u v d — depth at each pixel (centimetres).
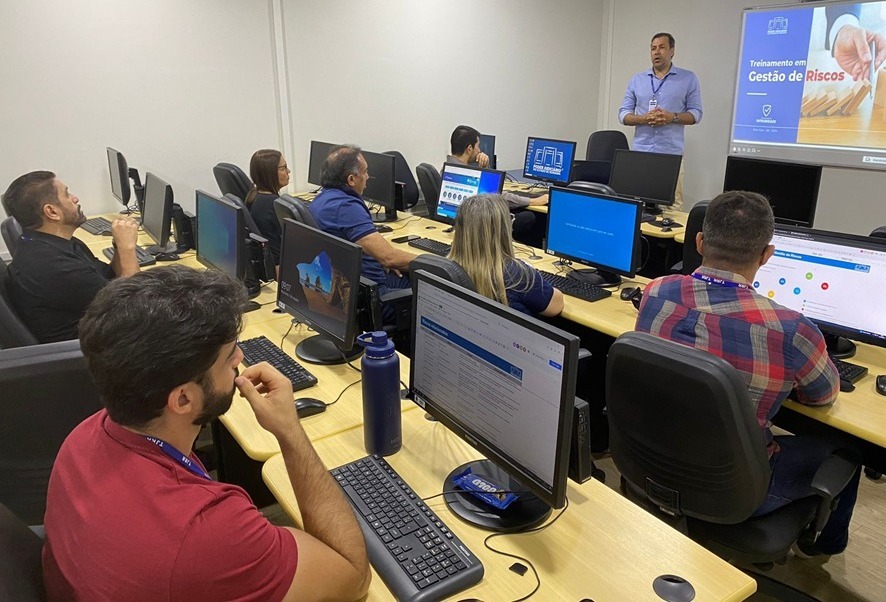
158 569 83
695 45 611
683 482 160
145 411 89
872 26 484
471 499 136
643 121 512
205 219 277
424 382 153
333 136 533
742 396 143
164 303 88
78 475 92
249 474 243
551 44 639
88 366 90
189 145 474
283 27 488
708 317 165
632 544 124
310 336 229
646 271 437
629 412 162
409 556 118
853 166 514
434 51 565
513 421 126
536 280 238
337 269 192
